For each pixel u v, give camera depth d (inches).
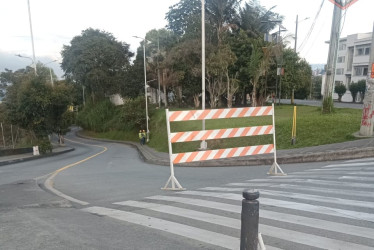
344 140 508.1
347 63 2485.2
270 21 1819.6
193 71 1520.7
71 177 449.7
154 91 2554.1
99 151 1327.5
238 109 336.2
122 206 240.8
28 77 1192.2
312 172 341.7
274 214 196.4
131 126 2023.9
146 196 278.5
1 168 710.5
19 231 176.2
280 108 1354.6
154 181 373.1
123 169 572.1
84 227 183.9
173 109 1817.2
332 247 145.3
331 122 635.5
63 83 1242.0
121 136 2151.8
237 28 1721.2
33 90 1106.7
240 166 484.4
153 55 2212.1
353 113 789.2
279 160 465.1
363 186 261.0
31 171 582.9
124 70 2429.9
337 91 2187.5
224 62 1349.7
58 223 193.0
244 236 109.4
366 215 189.8
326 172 333.1
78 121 2758.4
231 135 332.5
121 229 179.5
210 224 185.3
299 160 449.7
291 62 1716.3
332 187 262.7
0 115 1445.6
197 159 322.7
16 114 1132.5
